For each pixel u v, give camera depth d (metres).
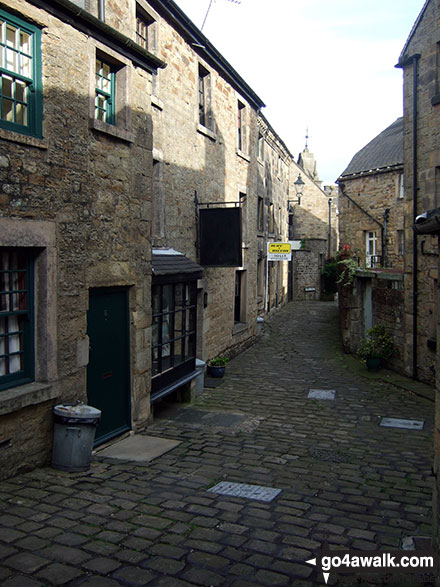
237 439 7.54
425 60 11.66
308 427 8.34
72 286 6.16
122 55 7.07
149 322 7.85
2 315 5.42
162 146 10.00
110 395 7.15
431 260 11.35
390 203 21.33
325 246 34.00
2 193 5.20
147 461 6.39
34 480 5.42
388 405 9.92
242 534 4.39
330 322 22.77
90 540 4.14
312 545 4.24
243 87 14.92
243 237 15.88
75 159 6.18
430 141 11.52
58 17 5.87
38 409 5.75
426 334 11.57
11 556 3.83
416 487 5.80
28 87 5.59
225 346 14.13
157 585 3.53
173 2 9.82
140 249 7.57
